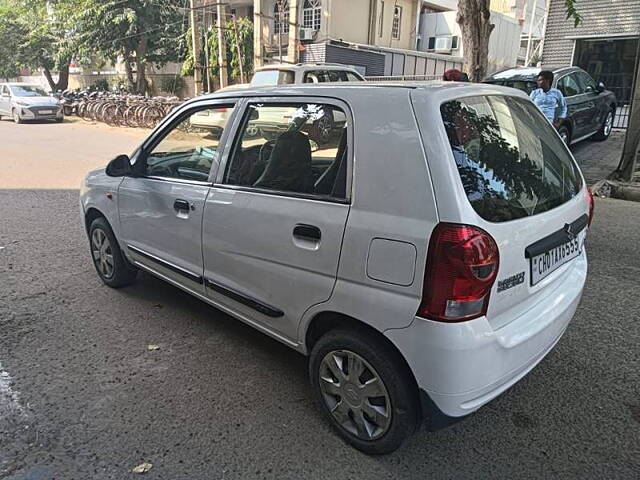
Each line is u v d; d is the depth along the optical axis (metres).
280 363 3.38
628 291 4.40
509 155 2.50
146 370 3.28
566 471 2.42
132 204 3.89
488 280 2.12
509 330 2.31
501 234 2.19
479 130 2.39
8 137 15.78
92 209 4.48
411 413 2.35
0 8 28.48
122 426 2.75
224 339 3.70
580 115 9.73
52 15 27.27
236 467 2.46
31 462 2.48
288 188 2.73
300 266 2.61
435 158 2.14
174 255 3.58
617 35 12.53
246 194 2.93
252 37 20.23
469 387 2.17
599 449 2.57
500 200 2.29
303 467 2.46
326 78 11.29
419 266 2.13
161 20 24.67
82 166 10.86
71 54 26.09
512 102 2.85
